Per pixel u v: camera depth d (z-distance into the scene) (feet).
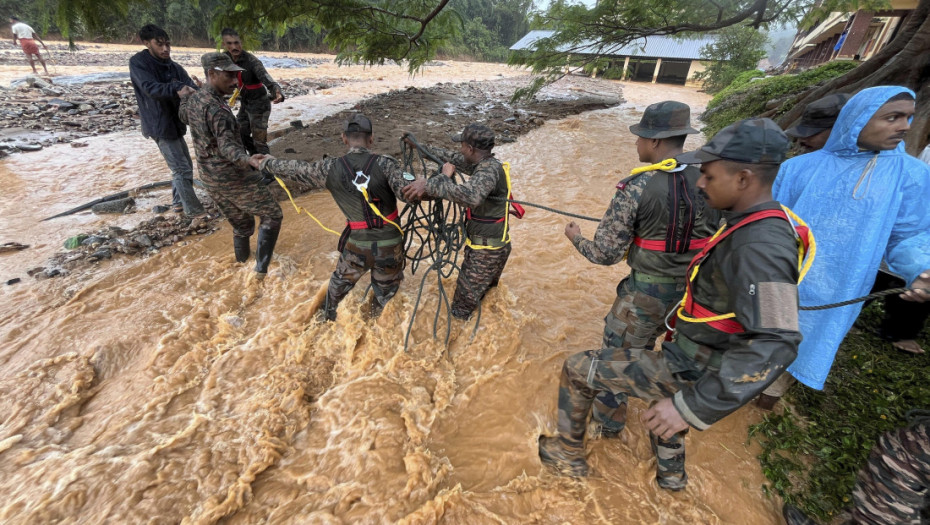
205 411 9.48
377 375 10.38
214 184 12.60
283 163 10.71
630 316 8.38
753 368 4.87
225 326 11.87
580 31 39.55
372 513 7.51
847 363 11.14
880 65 23.17
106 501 7.48
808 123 9.14
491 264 11.21
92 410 9.56
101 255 14.97
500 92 59.57
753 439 9.34
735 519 7.99
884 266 11.10
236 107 33.27
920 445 6.06
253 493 7.91
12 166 23.11
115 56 73.97
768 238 5.08
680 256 7.68
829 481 8.42
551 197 22.75
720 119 39.47
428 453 8.57
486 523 7.55
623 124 41.27
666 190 7.31
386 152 27.94
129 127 31.83
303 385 10.11
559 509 7.85
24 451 8.30
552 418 9.76
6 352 10.86
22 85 41.42
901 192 7.72
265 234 13.56
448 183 9.54
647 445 9.14
